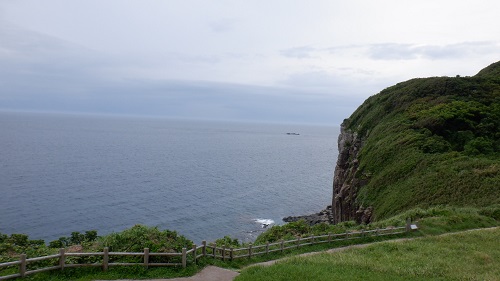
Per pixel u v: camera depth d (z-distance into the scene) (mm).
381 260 21938
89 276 16672
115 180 98562
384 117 73812
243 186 102188
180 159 151000
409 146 55375
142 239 19984
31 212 65875
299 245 27016
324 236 28500
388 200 46688
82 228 59719
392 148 57594
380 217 44406
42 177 96688
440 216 34906
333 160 179500
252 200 87000
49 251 19375
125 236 20172
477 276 18828
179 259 19188
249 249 23562
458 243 26047
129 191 86625
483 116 60750
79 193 81750
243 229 66062
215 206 79000
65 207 70375
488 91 71625
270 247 26172
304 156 193375
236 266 21562
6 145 167875
